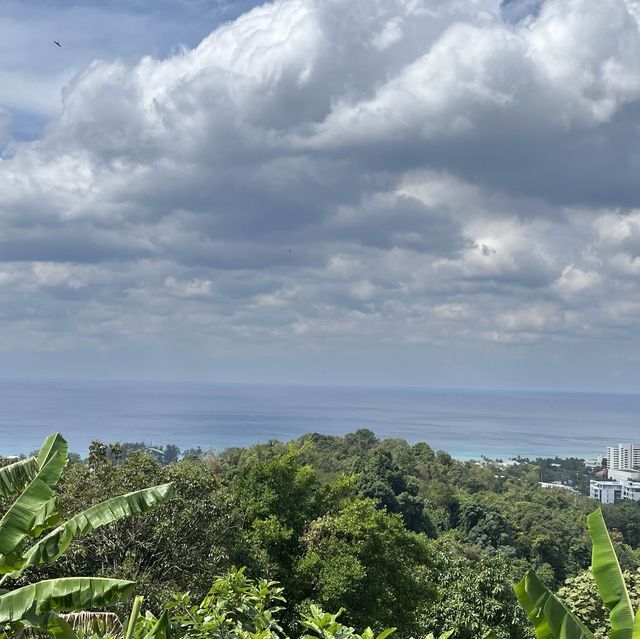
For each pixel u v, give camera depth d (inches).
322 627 237.6
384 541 826.2
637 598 488.7
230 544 732.7
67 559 619.5
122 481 706.8
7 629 216.1
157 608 580.7
